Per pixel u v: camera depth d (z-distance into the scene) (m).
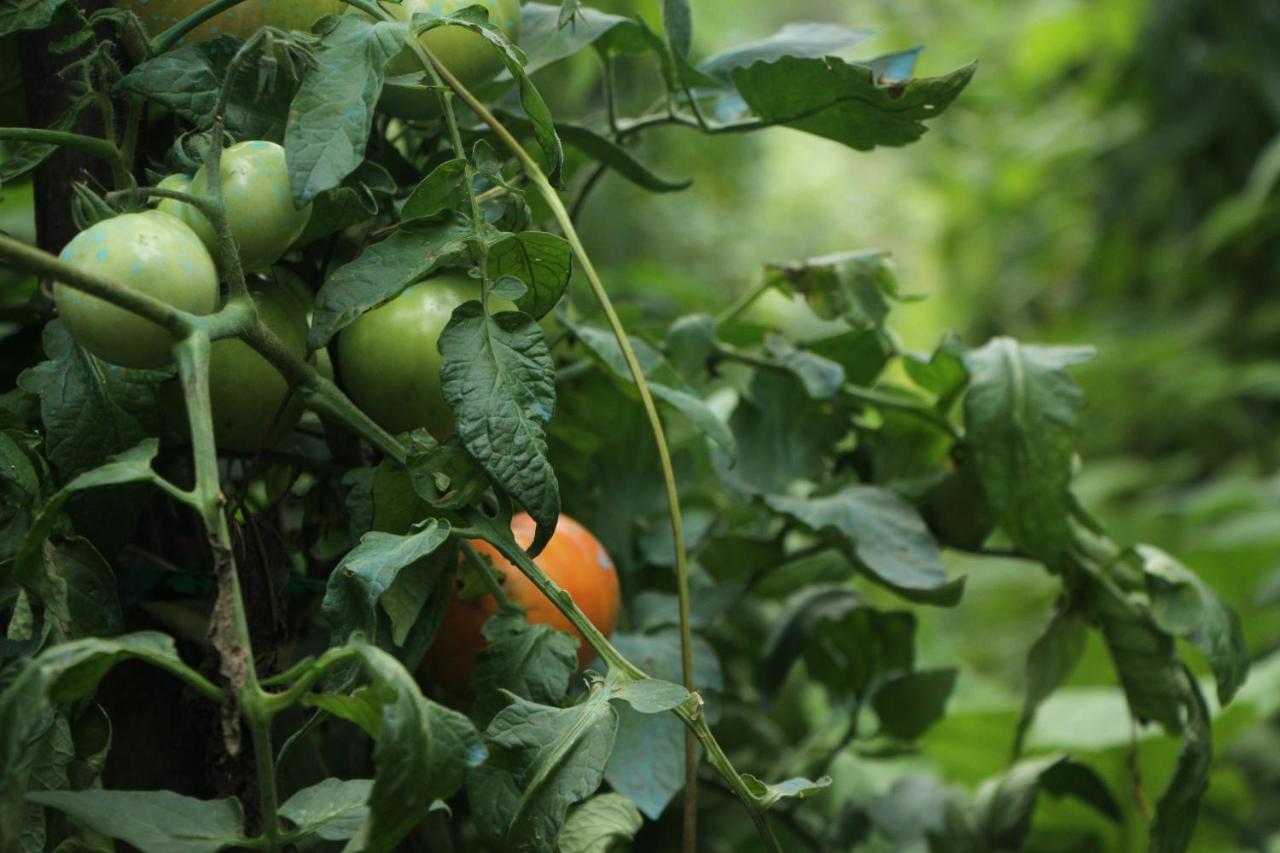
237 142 0.54
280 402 0.56
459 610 0.65
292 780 0.67
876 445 0.88
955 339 0.81
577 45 0.70
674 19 0.72
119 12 0.53
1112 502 2.92
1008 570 2.63
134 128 0.54
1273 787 1.85
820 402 0.87
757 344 0.92
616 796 0.60
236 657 0.43
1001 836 0.86
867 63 0.71
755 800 0.53
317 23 0.50
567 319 0.73
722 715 0.94
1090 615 0.82
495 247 0.54
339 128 0.48
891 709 0.90
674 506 0.57
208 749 0.56
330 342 0.58
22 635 0.51
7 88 0.68
